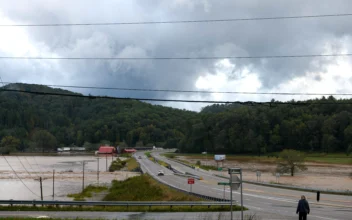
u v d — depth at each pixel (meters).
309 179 93.69
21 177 106.44
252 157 196.62
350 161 158.25
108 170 135.38
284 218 33.75
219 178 93.00
